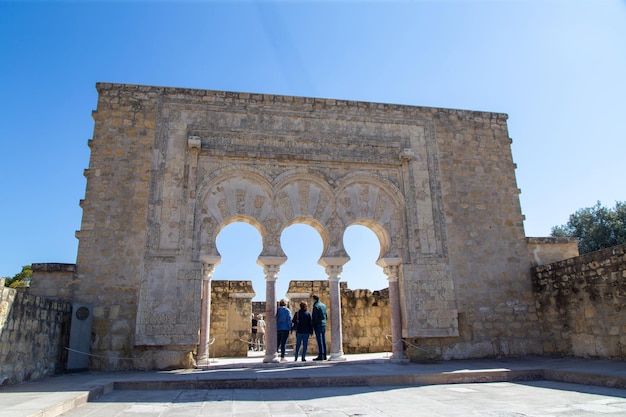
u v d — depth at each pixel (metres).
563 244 16.39
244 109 15.27
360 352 18.72
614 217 32.50
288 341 19.95
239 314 18.78
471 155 16.61
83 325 12.43
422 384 9.73
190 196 14.02
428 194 15.73
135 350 12.66
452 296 14.74
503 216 16.19
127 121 14.50
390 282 14.79
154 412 6.50
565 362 12.48
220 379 9.30
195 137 14.52
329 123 15.77
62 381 9.65
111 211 13.64
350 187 15.30
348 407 6.86
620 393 7.74
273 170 14.83
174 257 13.43
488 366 11.97
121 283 13.11
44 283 12.82
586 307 13.30
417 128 16.45
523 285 15.62
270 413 6.39
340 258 14.38
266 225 14.30
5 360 8.74
